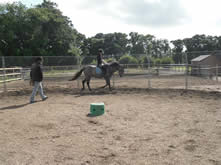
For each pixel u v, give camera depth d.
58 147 4.41
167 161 3.71
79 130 5.53
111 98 10.34
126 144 4.51
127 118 6.62
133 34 96.44
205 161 3.70
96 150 4.22
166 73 19.67
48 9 48.22
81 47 72.38
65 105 8.84
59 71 17.19
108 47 82.31
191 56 23.56
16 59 19.22
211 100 9.24
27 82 17.98
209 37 79.69
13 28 39.66
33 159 3.87
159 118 6.55
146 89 12.79
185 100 9.41
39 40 41.22
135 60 16.94
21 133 5.35
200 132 5.20
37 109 8.16
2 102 9.96
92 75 12.45
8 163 3.73
